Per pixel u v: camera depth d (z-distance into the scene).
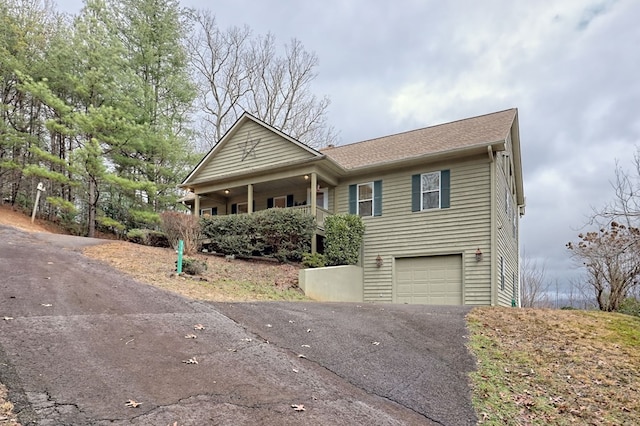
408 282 13.69
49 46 20.17
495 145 12.29
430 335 6.45
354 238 14.04
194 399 3.68
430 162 13.73
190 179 17.92
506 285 14.13
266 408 3.69
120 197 21.67
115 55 19.06
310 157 14.53
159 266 10.26
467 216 12.85
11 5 19.75
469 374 5.05
